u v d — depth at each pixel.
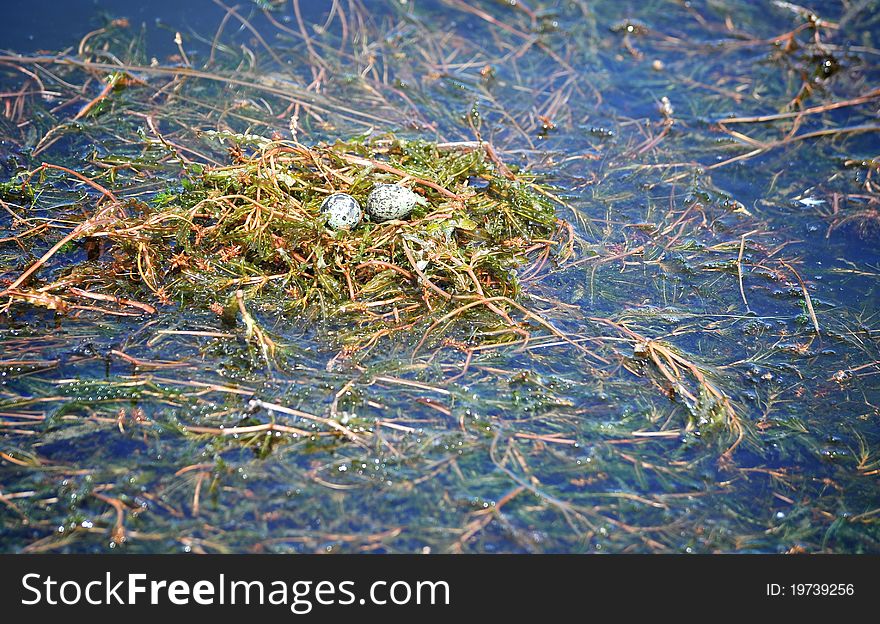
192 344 3.56
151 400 3.30
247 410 3.28
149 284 3.78
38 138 4.74
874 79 5.86
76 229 3.86
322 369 3.48
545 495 3.07
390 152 4.59
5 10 5.77
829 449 3.39
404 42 5.94
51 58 5.32
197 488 2.99
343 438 3.20
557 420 3.37
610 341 3.78
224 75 5.37
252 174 4.04
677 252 4.37
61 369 3.43
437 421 3.30
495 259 3.89
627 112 5.43
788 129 5.37
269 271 3.88
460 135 5.05
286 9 6.17
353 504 2.99
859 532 3.09
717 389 3.56
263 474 3.06
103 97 5.04
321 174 4.16
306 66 5.60
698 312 4.01
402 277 3.87
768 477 3.26
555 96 5.50
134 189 4.42
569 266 4.18
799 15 6.43
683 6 6.53
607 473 3.19
